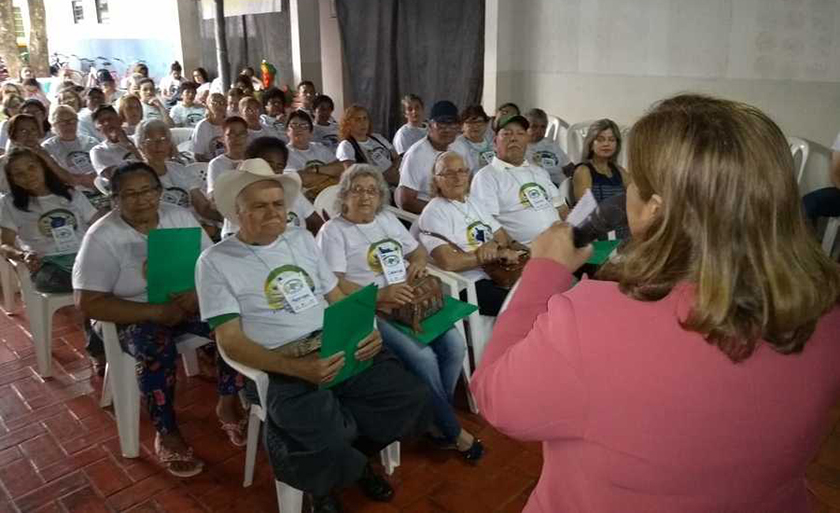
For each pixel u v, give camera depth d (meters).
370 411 2.13
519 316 0.88
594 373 0.74
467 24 6.50
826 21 4.40
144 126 3.71
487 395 0.84
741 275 0.69
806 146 4.49
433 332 2.43
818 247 0.73
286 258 2.27
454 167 2.97
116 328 2.44
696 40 5.05
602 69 5.68
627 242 0.83
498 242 3.09
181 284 2.42
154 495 2.31
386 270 2.65
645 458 0.74
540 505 0.91
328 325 1.91
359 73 7.81
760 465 0.73
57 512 2.22
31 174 3.11
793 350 0.70
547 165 4.78
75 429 2.71
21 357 3.35
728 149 0.69
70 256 3.16
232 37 9.73
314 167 4.38
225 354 2.13
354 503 2.26
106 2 12.40
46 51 12.20
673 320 0.72
